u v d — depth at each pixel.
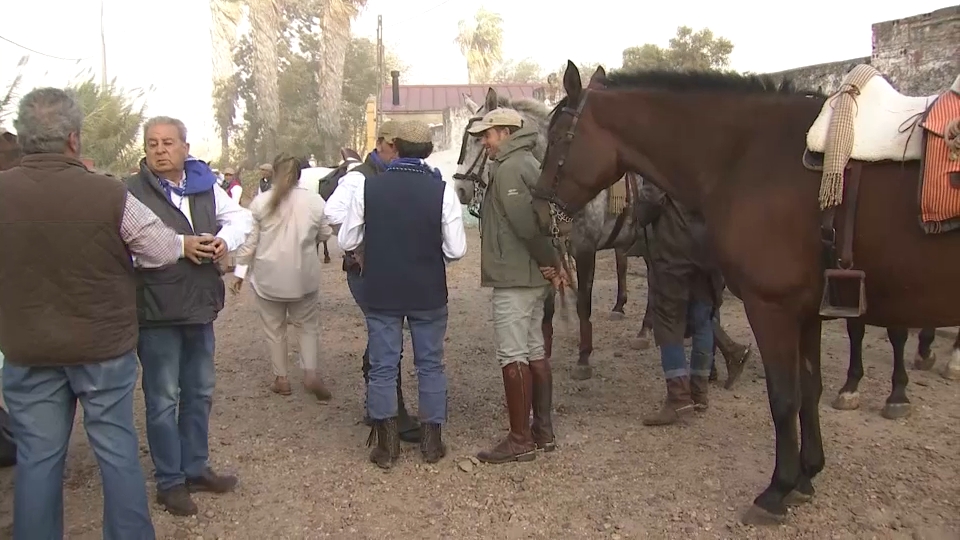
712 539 3.24
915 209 2.81
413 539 3.32
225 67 31.53
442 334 4.10
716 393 5.17
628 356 6.18
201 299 3.42
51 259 2.62
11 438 4.12
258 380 5.79
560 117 3.70
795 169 3.08
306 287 5.10
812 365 3.46
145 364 3.42
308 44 33.41
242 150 32.53
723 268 3.30
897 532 3.25
